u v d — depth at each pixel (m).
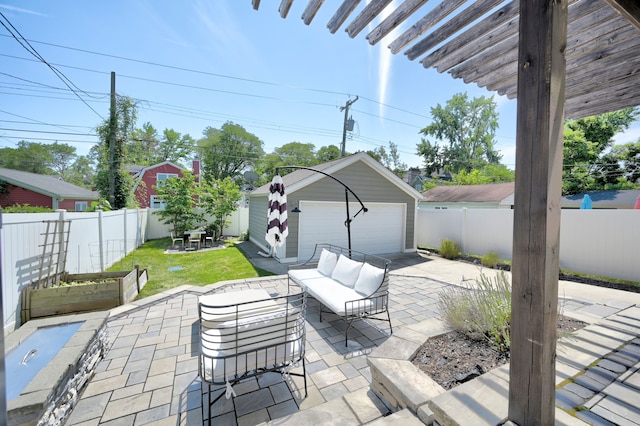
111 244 7.68
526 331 1.33
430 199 17.38
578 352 2.45
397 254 9.86
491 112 24.48
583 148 16.73
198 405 2.42
